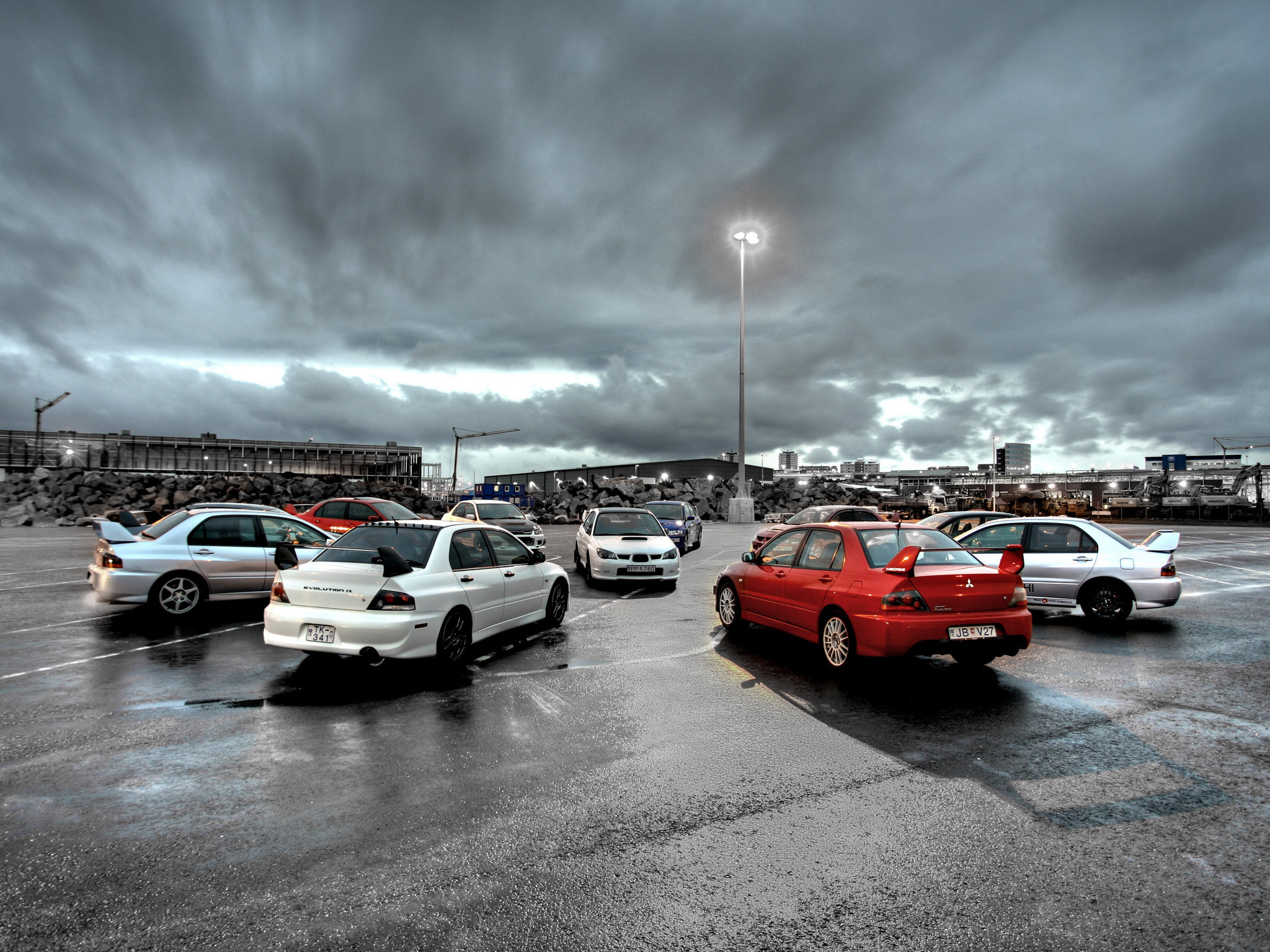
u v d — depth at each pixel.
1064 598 8.62
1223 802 3.47
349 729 4.50
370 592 5.53
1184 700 5.31
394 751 4.10
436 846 2.97
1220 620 8.84
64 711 4.84
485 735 4.40
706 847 2.98
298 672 5.95
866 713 4.96
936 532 6.49
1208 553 19.20
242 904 2.53
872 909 2.52
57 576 12.29
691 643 7.40
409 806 3.36
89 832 3.08
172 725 4.55
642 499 44.88
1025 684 5.77
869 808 3.39
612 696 5.34
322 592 5.59
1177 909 2.53
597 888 2.65
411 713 4.85
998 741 4.38
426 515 38.38
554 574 8.26
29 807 3.33
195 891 2.61
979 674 6.09
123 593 7.86
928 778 3.76
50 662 6.23
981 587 5.67
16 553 16.75
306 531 9.09
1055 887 2.67
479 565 6.75
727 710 5.01
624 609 9.80
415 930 2.39
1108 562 8.43
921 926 2.42
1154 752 4.18
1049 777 3.79
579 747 4.20
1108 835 3.11
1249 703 5.22
